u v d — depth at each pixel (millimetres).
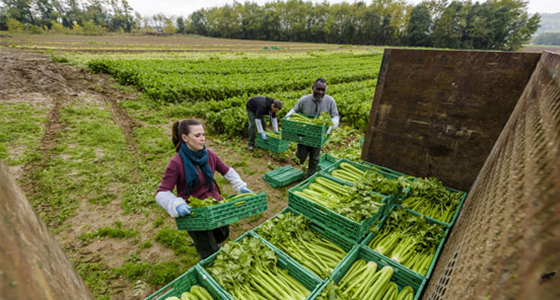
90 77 14531
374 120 4824
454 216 3398
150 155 6438
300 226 3295
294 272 2736
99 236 3928
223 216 2543
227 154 7059
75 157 5965
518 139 1029
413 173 4648
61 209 4398
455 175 4223
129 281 3312
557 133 562
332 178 4133
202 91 12164
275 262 2766
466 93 3818
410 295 2572
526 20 68625
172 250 3789
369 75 22969
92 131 7430
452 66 3832
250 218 4582
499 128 3682
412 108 4352
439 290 1337
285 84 15766
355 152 7031
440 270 1957
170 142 7184
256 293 2541
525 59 3305
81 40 50219
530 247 403
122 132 7777
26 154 5859
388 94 4539
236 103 11133
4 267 240
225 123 8031
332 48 65500
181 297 2395
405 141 4578
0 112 8039
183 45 52906
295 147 7574
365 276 2688
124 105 10242
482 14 73062
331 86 15961
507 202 728
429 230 3166
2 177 415
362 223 2928
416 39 84750
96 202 4641
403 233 3252
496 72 3533
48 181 4977
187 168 2668
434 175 4445
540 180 508
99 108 9727
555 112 681
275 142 6516
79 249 3703
